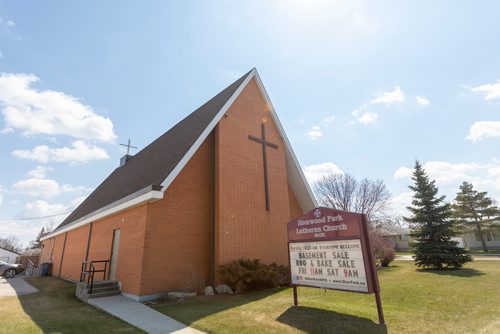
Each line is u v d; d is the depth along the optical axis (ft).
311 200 56.29
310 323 19.52
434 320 19.36
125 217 40.22
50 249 83.46
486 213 130.62
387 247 72.79
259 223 45.03
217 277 37.29
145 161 59.21
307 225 25.84
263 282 36.06
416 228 71.82
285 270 40.98
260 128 51.67
